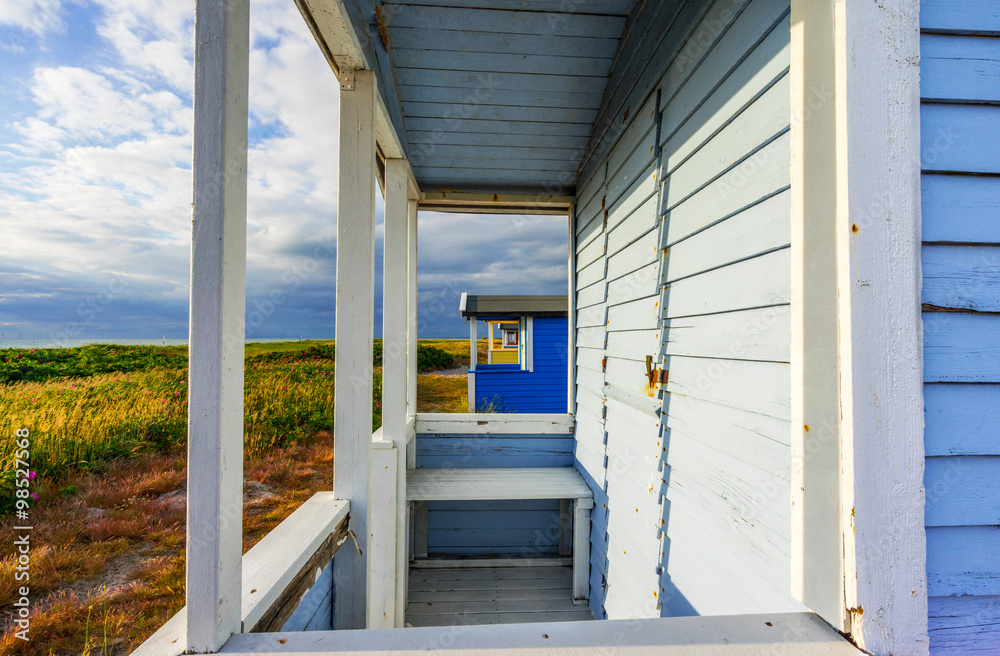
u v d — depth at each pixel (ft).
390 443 7.02
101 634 5.34
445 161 9.82
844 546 2.43
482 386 27.37
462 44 6.72
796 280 2.80
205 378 2.21
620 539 7.26
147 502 10.19
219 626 2.22
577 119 8.60
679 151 4.92
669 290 5.29
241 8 2.39
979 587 2.47
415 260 10.74
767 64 3.25
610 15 6.39
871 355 2.41
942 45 2.52
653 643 2.35
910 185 2.46
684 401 4.85
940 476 2.48
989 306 2.50
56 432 12.28
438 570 10.55
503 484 9.56
